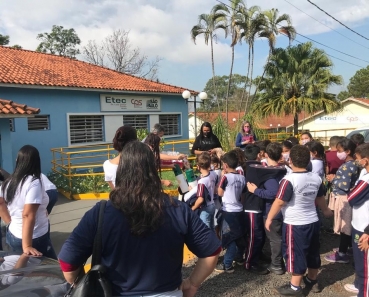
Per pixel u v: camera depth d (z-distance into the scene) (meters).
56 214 7.46
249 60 19.95
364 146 3.36
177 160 4.41
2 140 8.13
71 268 1.68
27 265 2.60
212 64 19.91
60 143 13.45
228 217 4.23
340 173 4.40
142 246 1.61
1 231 3.54
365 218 3.29
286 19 18.81
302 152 3.50
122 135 3.26
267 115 19.69
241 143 7.69
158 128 4.61
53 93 13.19
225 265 4.28
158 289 1.65
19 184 2.92
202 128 7.26
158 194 1.67
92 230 1.63
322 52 19.05
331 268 4.37
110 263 1.63
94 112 14.70
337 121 34.69
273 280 4.09
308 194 3.47
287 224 3.54
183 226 1.70
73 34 41.00
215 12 18.94
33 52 17.94
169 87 18.91
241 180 4.27
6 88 11.73
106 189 9.44
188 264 4.61
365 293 3.32
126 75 19.42
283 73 19.27
